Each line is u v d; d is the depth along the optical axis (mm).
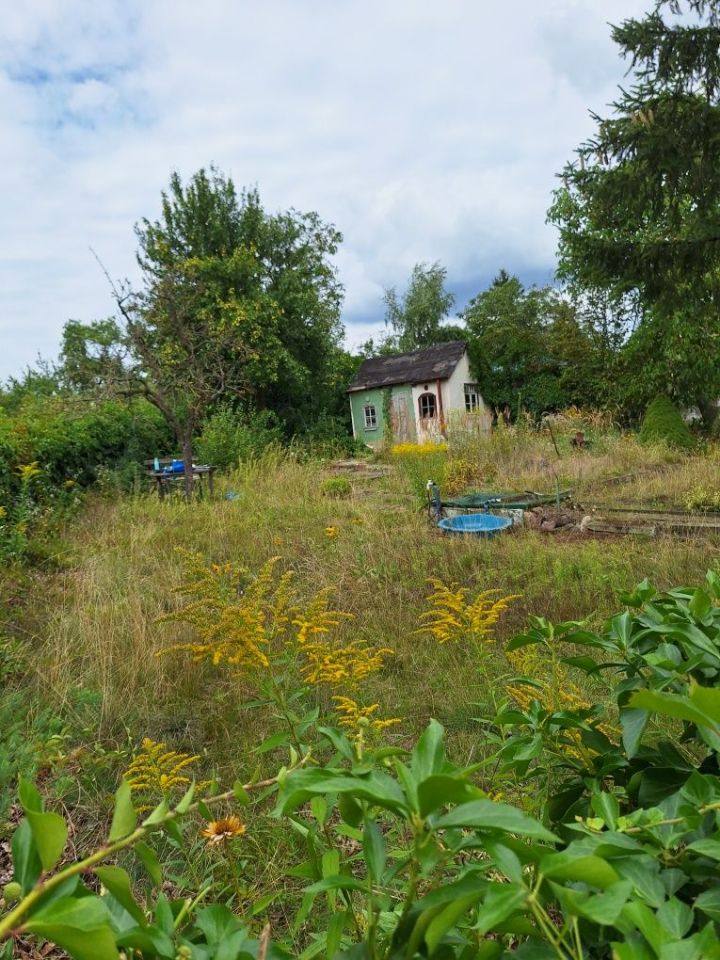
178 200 18297
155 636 3670
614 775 1166
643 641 1165
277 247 19359
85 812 2309
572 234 10203
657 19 8453
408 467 10422
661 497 8141
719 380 15086
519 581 4852
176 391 10266
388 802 559
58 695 3072
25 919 458
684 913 569
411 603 4469
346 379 24094
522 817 510
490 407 24141
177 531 6410
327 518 7066
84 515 7637
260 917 1624
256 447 12789
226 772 2512
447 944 602
